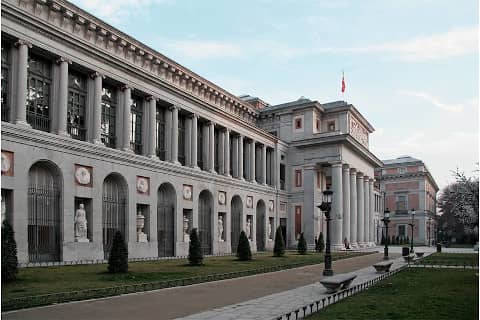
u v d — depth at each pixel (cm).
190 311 1501
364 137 8300
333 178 6619
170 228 4409
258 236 6206
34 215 3059
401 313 1466
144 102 4262
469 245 10838
